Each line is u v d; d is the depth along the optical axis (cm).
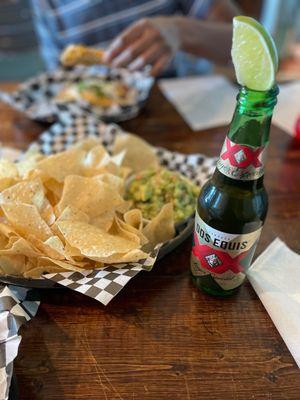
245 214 47
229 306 56
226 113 112
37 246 55
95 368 48
